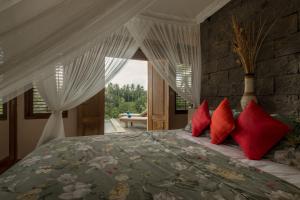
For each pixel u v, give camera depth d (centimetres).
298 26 184
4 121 306
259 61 222
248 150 144
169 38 291
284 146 138
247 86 214
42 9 61
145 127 766
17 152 319
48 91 233
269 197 82
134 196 83
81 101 251
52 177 102
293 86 188
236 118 183
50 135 239
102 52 244
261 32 220
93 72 244
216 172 111
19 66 68
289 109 191
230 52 264
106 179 100
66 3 66
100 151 154
